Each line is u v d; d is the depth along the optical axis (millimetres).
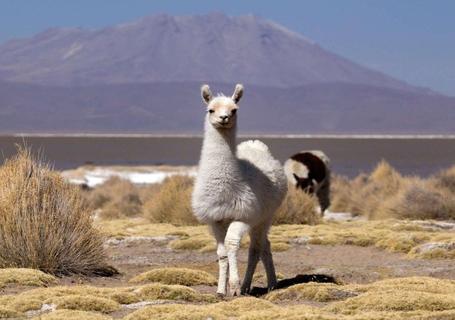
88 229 40719
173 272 37656
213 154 33250
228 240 32594
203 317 26438
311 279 37469
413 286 32312
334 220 72000
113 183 135250
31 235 38312
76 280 37844
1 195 41062
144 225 66125
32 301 29250
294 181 76375
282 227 61875
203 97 34938
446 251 47000
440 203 71812
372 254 49594
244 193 33156
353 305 28672
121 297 30750
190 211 66875
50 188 41438
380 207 76500
